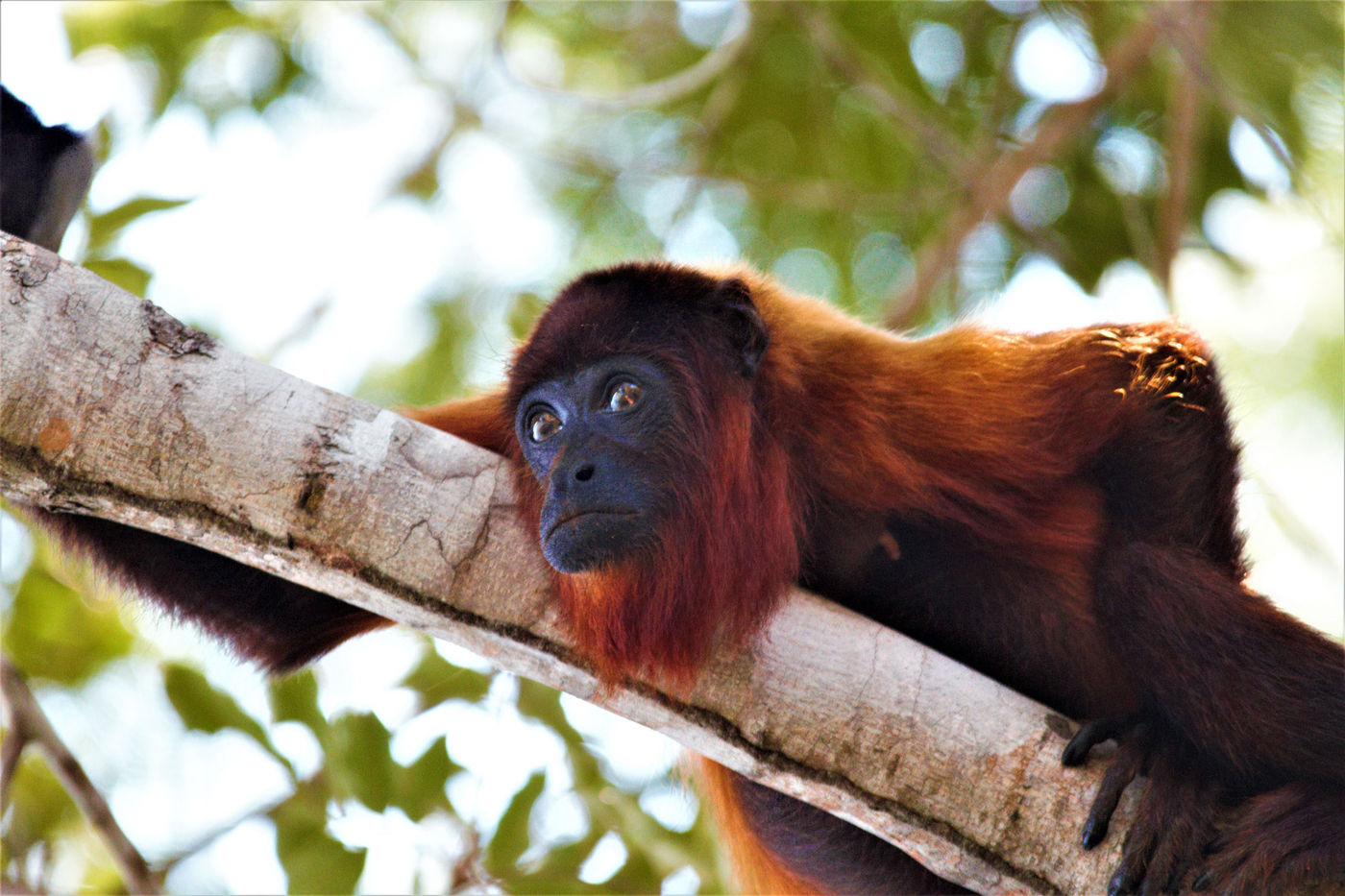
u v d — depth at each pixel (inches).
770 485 302.8
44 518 281.9
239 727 362.0
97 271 369.7
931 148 524.1
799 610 268.2
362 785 351.9
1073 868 250.8
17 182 298.8
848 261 578.2
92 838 404.2
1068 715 325.4
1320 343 579.5
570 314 309.1
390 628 315.6
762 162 588.4
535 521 279.1
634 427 292.5
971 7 567.2
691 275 317.4
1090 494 322.0
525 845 354.9
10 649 424.2
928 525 321.7
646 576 272.4
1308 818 266.1
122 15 541.6
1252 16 503.2
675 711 260.2
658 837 373.1
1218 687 285.4
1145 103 576.1
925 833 249.9
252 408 237.8
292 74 566.9
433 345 567.5
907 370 331.9
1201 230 558.3
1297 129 511.8
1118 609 300.0
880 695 253.4
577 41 613.6
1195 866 265.1
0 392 223.6
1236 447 326.6
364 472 243.9
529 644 260.2
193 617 293.9
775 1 512.4
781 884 362.3
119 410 229.8
